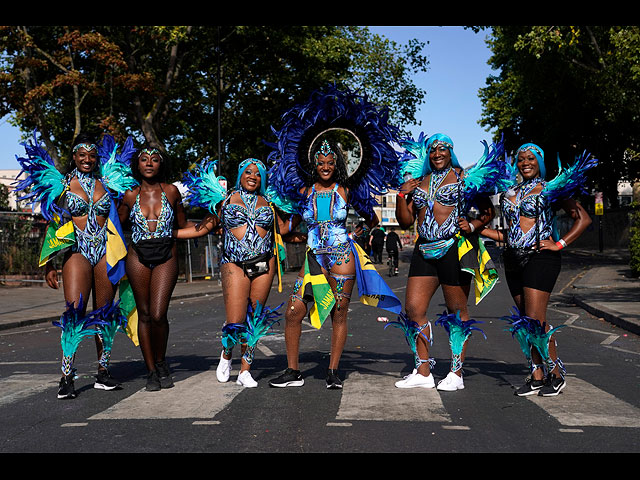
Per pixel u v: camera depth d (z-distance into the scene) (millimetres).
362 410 4746
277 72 28141
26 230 19406
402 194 5754
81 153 5512
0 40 21328
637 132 28406
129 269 5566
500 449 3844
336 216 5656
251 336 5621
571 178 5199
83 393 5457
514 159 5738
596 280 19719
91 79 24812
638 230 20609
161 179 5773
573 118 30406
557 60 25875
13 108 22344
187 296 17797
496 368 6637
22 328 11250
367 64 30781
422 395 5262
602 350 8117
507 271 5520
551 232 5340
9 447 3934
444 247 5461
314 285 5590
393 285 20750
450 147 5500
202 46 26391
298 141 5879
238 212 5727
